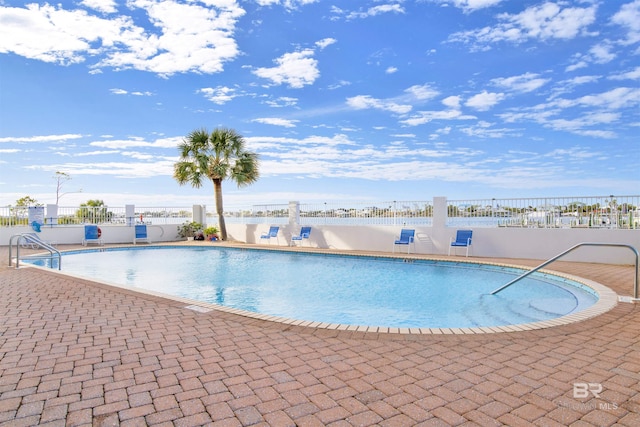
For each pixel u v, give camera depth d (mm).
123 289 6098
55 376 2748
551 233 10359
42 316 4453
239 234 18203
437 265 10703
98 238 16297
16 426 2062
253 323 4156
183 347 3389
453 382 2648
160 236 18938
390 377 2736
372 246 13578
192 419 2148
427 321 5688
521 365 2959
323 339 3617
